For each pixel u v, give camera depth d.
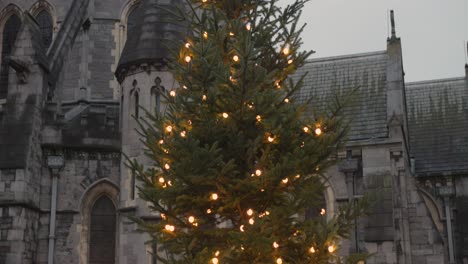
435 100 41.75
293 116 16.41
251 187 15.68
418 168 37.94
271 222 15.66
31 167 28.39
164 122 16.92
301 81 17.72
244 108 16.11
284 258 16.11
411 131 40.44
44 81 30.12
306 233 15.98
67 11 36.41
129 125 29.42
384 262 26.92
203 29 18.08
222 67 15.87
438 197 36.62
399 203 28.16
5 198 27.48
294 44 18.03
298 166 15.80
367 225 27.45
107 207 30.17
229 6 18.62
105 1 36.53
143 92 29.20
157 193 16.05
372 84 33.06
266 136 16.33
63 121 30.03
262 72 15.81
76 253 29.11
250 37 16.69
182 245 16.45
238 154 16.48
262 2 18.48
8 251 27.02
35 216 28.69
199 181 15.67
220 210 16.16
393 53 32.59
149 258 27.11
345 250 27.69
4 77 36.19
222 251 15.84
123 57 30.17
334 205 28.59
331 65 35.44
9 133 28.45
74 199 29.62
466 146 38.47
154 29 29.95
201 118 16.50
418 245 28.48
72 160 29.95
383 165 28.41
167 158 16.22
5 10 37.38
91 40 35.75
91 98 34.91
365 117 30.83
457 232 36.00
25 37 29.75
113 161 30.25
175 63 17.70
